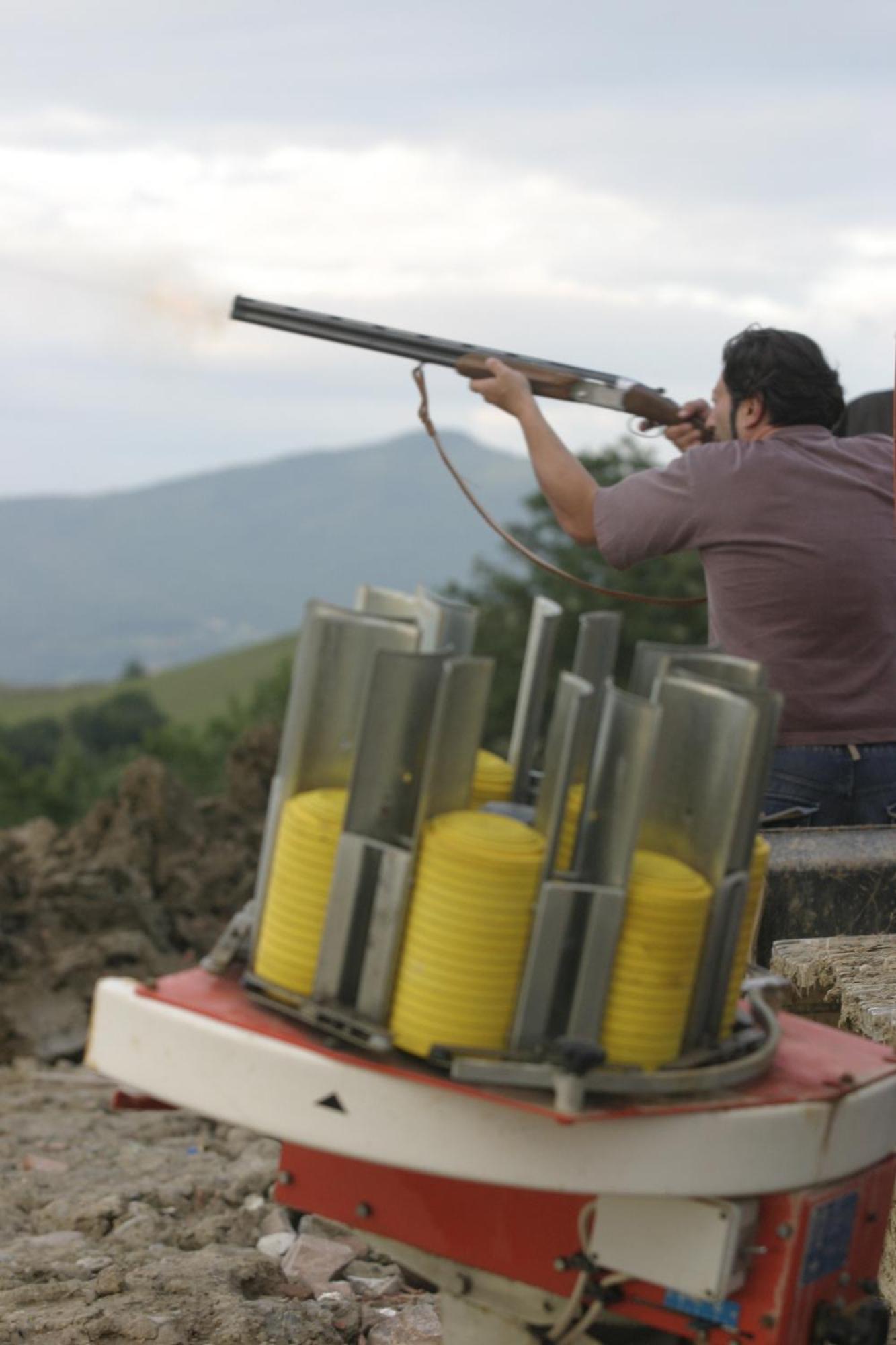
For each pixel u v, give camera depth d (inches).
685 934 135.9
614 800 134.2
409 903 135.0
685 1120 133.1
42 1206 309.3
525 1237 148.9
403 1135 132.0
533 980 132.4
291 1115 134.5
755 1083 140.9
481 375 275.4
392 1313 227.9
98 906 566.6
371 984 135.9
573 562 2183.8
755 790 139.9
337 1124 133.3
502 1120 131.2
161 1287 231.6
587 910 133.5
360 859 135.3
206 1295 227.3
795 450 242.7
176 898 616.7
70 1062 513.3
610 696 136.5
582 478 255.9
